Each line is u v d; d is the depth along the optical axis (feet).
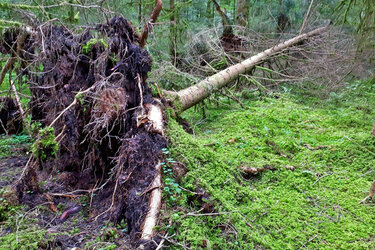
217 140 14.08
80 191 10.72
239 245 7.98
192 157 10.27
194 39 24.67
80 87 12.01
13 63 15.21
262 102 21.25
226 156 12.25
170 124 11.50
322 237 8.48
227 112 19.57
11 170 12.18
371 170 11.84
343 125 16.39
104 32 12.34
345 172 11.84
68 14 20.94
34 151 9.75
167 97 14.57
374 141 13.52
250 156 12.62
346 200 10.16
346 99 21.70
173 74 20.42
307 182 11.22
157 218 7.80
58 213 9.47
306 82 24.89
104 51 11.40
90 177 11.27
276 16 31.83
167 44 25.29
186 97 16.16
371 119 17.29
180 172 9.32
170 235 7.54
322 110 19.33
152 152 9.43
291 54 26.96
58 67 12.42
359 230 8.72
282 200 10.13
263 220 9.09
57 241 7.98
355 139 14.08
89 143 10.91
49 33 13.10
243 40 26.55
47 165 11.69
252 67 22.53
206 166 10.29
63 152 11.50
